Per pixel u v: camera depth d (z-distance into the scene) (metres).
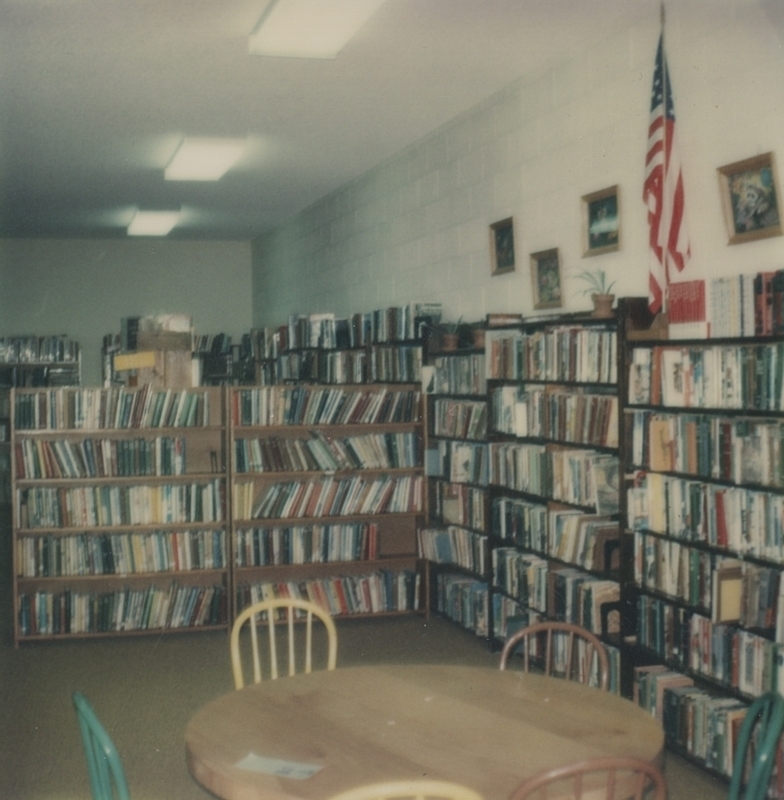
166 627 6.25
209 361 12.02
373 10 4.37
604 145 5.03
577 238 5.32
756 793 2.25
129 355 6.37
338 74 5.71
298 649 5.88
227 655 5.79
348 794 1.77
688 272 4.43
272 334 10.16
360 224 8.66
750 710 2.46
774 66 3.88
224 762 2.20
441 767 2.16
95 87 5.88
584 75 5.19
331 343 8.45
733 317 3.64
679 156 4.47
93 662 5.70
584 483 4.60
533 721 2.44
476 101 6.34
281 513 6.35
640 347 4.25
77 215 10.46
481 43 5.20
